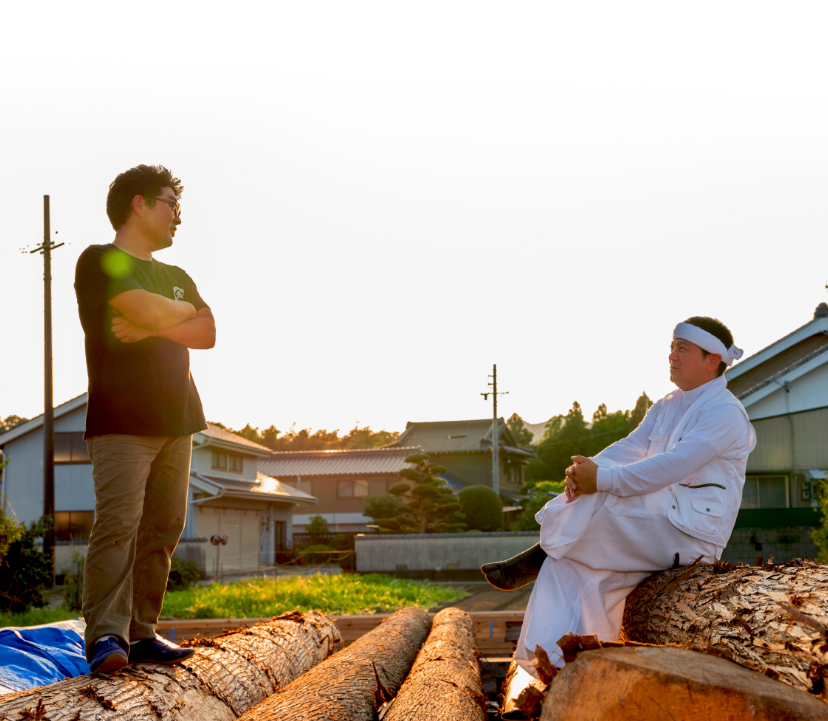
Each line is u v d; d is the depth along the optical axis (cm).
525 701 189
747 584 220
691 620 229
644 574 274
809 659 179
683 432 285
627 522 266
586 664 170
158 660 268
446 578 1966
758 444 1638
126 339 259
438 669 344
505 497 3941
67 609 1317
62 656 373
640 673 160
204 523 2578
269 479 3419
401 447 4322
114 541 249
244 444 2997
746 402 1645
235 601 1203
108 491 252
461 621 533
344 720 258
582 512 267
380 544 2009
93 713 212
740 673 163
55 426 2569
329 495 3938
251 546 2948
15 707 204
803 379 1623
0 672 328
